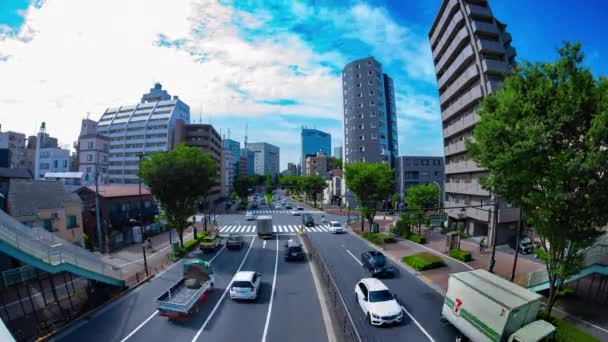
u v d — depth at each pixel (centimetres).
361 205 3622
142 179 2573
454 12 3566
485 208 3011
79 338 1184
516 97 1069
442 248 2811
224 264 2322
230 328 1250
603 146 918
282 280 1905
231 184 12562
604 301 1443
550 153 964
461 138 3503
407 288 1741
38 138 6250
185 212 2686
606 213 955
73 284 1733
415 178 6419
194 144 7569
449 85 3862
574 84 963
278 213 6362
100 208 3150
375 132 6900
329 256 2584
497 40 3203
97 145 6600
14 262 1909
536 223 1141
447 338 1170
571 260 1102
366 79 7050
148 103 8762
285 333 1202
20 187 2316
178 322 1313
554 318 1183
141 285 1825
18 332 1227
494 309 975
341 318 1320
